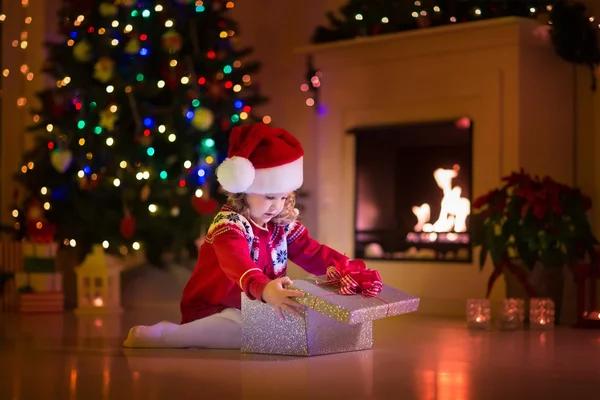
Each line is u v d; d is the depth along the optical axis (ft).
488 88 16.06
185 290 10.91
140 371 8.61
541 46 16.12
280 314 9.59
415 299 10.15
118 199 17.53
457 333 12.50
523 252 14.33
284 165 9.91
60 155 16.67
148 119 17.02
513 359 9.50
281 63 20.62
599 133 16.24
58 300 16.89
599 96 16.22
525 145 15.83
